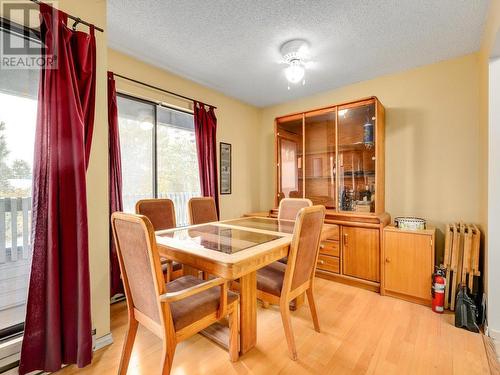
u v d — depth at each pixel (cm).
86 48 158
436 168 262
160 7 181
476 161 241
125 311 218
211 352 162
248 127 400
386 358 157
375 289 257
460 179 250
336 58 252
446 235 224
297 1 174
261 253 139
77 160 147
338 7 180
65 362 146
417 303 230
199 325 132
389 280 245
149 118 279
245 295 161
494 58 179
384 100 294
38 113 142
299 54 237
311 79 304
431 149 265
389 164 290
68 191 146
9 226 168
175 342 121
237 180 380
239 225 231
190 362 153
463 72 248
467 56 245
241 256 132
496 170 178
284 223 243
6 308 172
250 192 403
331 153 321
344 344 171
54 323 140
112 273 229
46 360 141
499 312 177
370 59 254
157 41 226
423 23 197
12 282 172
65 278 145
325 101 346
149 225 112
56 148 142
